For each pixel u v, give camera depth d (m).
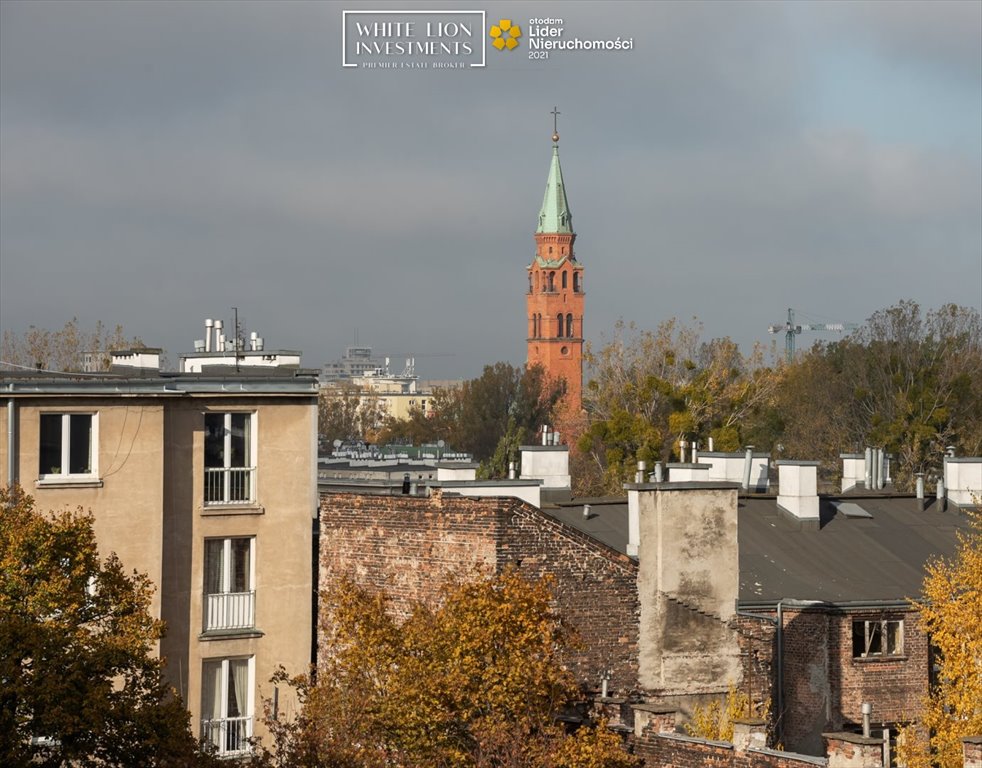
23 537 68.81
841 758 62.41
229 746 89.38
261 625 91.12
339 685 72.62
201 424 89.75
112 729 67.25
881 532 103.69
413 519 83.50
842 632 90.19
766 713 84.31
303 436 92.50
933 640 79.75
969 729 74.94
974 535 102.94
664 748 68.38
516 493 96.56
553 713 70.62
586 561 81.62
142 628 70.38
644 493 83.69
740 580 93.44
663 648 83.44
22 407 84.31
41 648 66.06
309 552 92.38
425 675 68.56
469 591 70.62
